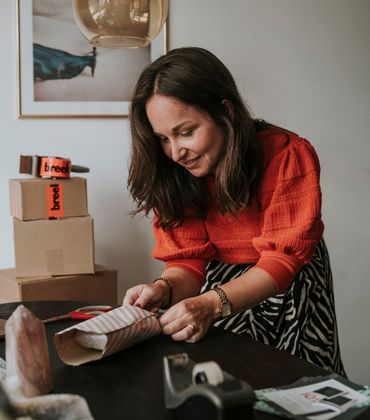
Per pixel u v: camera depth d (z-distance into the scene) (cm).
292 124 297
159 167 154
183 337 128
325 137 303
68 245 225
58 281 222
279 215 147
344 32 300
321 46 297
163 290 150
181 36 277
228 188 145
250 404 81
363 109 307
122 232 277
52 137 264
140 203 160
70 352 120
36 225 220
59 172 226
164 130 139
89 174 271
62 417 81
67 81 263
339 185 308
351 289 314
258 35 287
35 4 256
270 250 149
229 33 283
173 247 164
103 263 275
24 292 216
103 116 268
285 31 291
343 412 92
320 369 111
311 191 146
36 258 221
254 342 128
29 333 103
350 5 300
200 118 137
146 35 166
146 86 139
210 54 142
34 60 258
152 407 97
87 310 150
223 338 132
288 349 157
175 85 134
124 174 275
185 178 156
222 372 85
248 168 146
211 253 166
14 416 76
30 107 259
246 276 143
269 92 292
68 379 110
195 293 159
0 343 129
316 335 160
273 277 142
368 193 311
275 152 149
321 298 161
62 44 261
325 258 167
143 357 121
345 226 311
